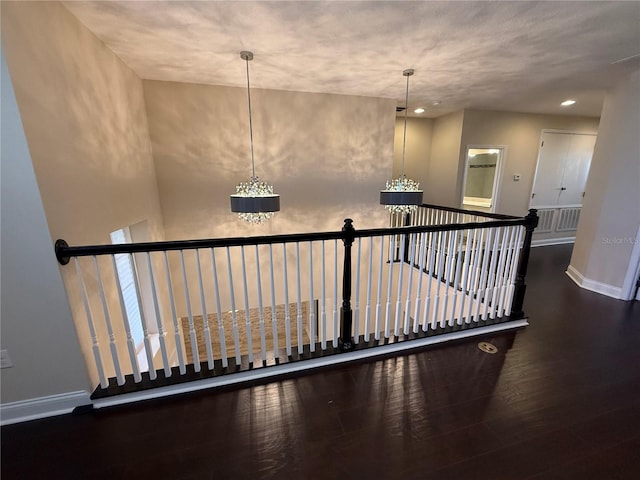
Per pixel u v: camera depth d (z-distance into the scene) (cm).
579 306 317
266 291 441
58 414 170
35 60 152
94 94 220
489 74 329
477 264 252
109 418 168
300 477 135
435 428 161
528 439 154
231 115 379
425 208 508
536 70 315
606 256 348
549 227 588
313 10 198
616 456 144
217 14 202
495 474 136
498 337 254
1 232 144
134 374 182
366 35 235
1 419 163
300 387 193
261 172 407
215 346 528
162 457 145
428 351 233
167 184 368
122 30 219
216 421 166
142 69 305
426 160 616
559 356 227
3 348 156
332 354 215
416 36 237
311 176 433
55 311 160
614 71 316
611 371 209
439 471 137
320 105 416
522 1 188
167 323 361
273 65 300
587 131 563
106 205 230
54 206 160
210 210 392
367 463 141
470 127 512
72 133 185
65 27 183
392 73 325
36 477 136
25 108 142
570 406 176
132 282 309
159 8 192
